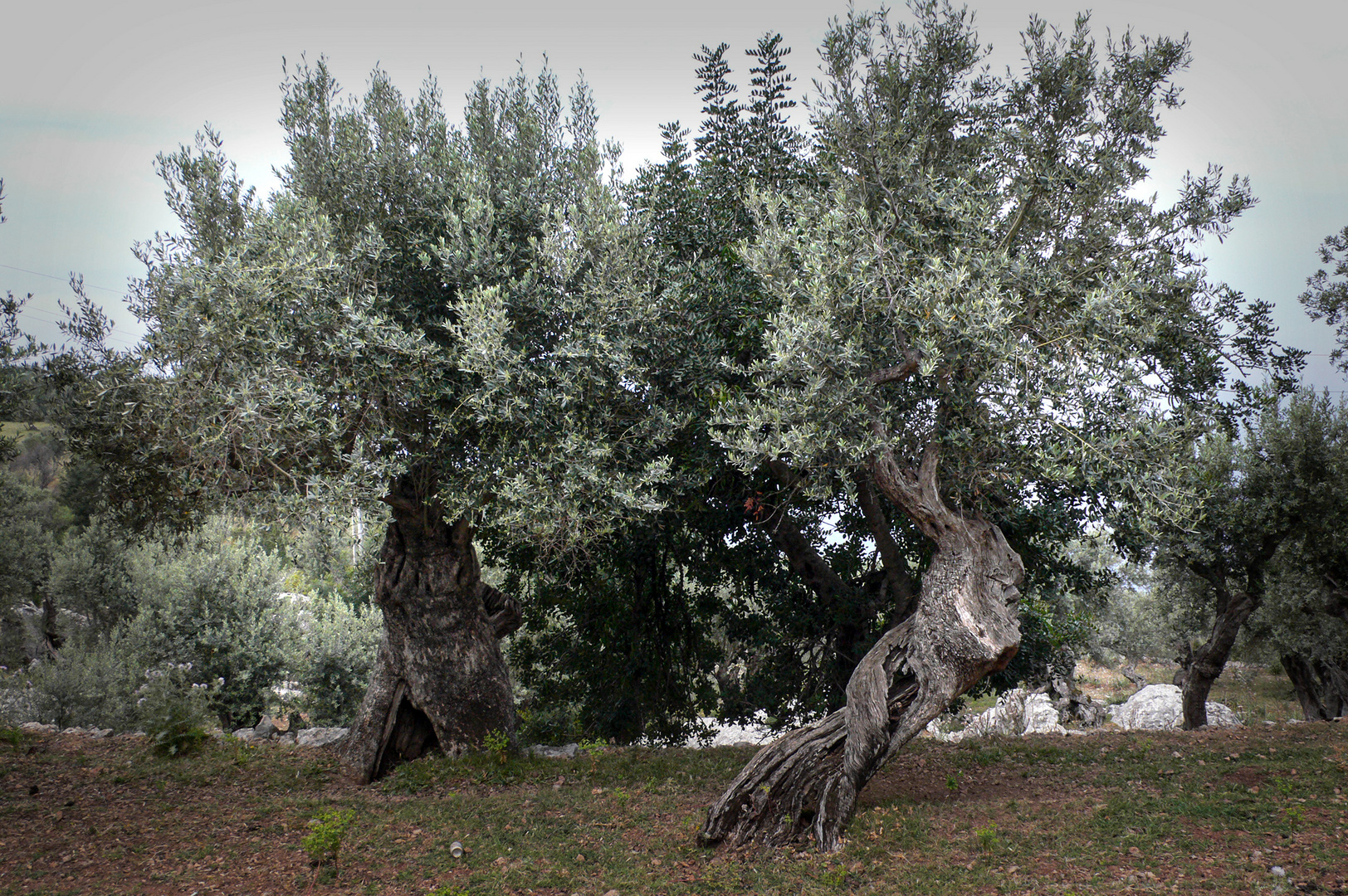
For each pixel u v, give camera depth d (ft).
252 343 31.78
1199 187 33.71
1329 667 70.23
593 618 54.13
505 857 27.09
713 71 43.01
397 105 40.91
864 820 28.84
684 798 33.42
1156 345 35.96
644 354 36.27
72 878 24.49
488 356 30.55
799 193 35.29
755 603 52.13
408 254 36.88
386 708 39.91
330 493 31.32
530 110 42.19
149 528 45.55
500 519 33.88
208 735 42.27
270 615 84.02
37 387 39.63
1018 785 32.42
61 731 45.14
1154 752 35.01
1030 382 29.81
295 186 38.40
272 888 24.40
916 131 35.47
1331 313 60.18
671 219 41.01
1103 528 41.16
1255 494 54.54
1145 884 21.17
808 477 33.22
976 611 29.71
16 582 82.64
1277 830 23.73
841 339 29.19
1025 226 34.27
